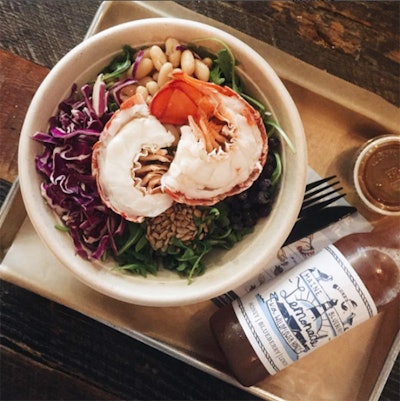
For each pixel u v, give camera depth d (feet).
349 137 1.32
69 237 1.13
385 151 1.28
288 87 1.31
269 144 1.17
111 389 1.37
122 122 1.09
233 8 1.35
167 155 1.13
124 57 1.18
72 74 1.15
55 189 1.13
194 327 1.29
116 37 1.15
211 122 1.11
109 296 1.16
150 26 1.15
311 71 1.30
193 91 1.09
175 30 1.15
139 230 1.17
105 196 1.11
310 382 1.31
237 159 1.09
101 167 1.10
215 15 1.35
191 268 1.19
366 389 1.28
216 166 1.08
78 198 1.14
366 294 1.18
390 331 1.28
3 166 1.33
